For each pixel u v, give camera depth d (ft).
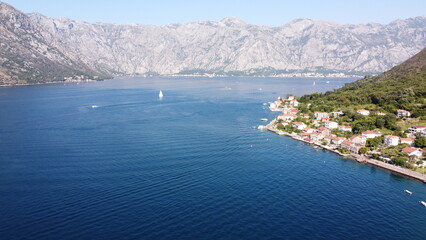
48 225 357.20
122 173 499.10
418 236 350.23
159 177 485.56
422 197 440.86
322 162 577.84
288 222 371.35
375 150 635.66
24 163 542.98
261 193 440.45
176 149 630.74
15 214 378.53
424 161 555.69
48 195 424.05
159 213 382.22
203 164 545.85
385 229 362.53
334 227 364.17
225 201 414.82
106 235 339.98
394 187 473.26
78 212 382.63
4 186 451.12
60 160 558.15
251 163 558.56
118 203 404.16
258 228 357.82
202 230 351.05
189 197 423.23
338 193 448.24
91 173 498.28
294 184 473.67
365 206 412.77
